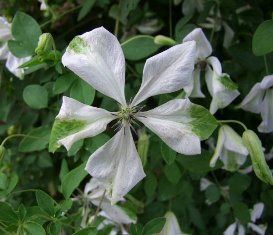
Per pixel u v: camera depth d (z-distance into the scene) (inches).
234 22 8.4
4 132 9.2
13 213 5.8
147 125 5.9
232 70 8.1
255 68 7.7
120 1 7.9
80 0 9.1
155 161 7.7
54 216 6.1
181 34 7.5
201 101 8.0
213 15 8.6
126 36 9.2
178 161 7.4
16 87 8.7
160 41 7.0
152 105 8.3
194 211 8.7
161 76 5.6
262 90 7.1
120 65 5.5
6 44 7.7
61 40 9.0
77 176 6.4
